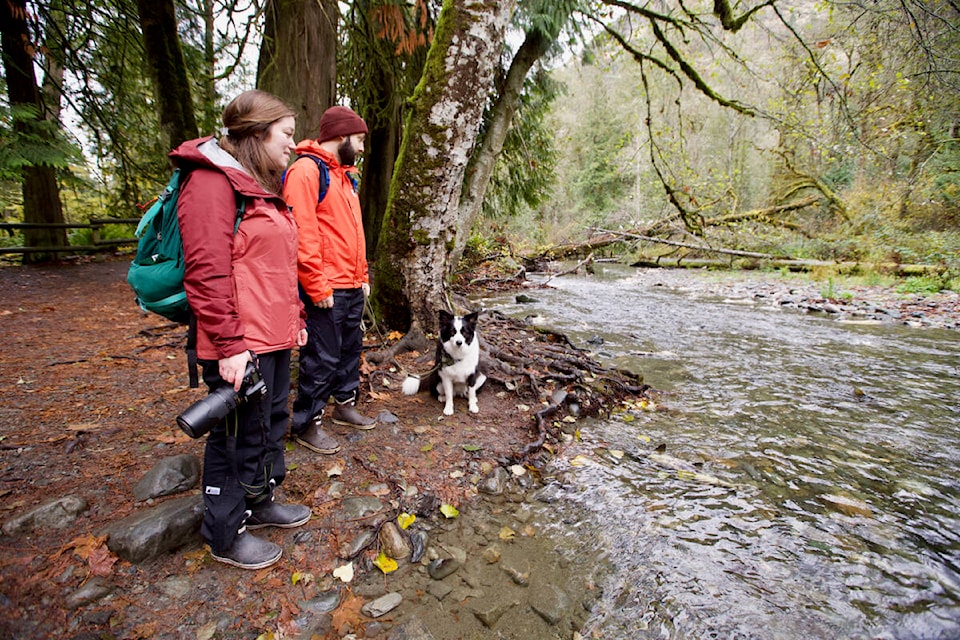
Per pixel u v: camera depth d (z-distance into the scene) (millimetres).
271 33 5934
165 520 1907
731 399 4035
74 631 1536
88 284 7438
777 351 5520
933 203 11734
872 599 1895
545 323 6918
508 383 3871
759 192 19219
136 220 11586
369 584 1879
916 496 2631
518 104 9258
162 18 7715
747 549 2176
